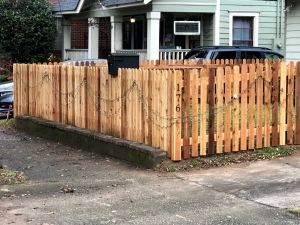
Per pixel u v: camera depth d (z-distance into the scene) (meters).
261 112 6.68
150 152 6.21
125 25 19.09
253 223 4.20
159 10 14.26
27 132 9.83
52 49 17.89
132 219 4.33
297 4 11.35
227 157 6.43
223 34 15.52
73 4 18.09
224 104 6.46
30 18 16.84
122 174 6.06
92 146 7.67
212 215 4.41
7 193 5.16
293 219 4.29
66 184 5.56
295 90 6.89
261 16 16.09
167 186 5.40
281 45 16.28
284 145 6.87
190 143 6.27
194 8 14.81
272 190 5.15
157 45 14.34
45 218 4.36
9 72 16.61
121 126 7.20
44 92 9.57
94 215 4.45
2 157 7.35
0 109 11.70
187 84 6.13
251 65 6.54
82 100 8.28
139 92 6.71
